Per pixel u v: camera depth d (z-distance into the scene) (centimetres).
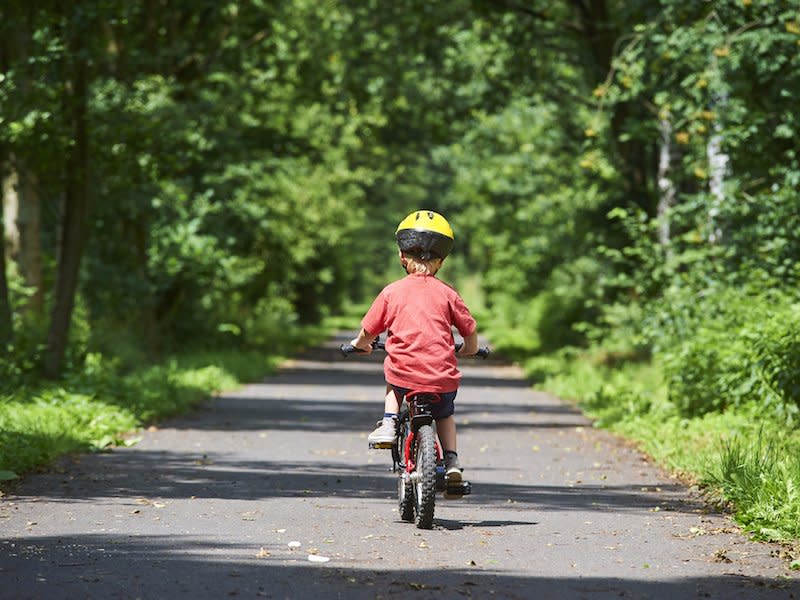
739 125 2417
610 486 1462
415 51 4159
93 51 2545
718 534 1104
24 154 2566
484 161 5059
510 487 1452
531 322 6406
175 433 2023
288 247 5034
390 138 5900
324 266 7850
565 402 2875
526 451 1847
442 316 1125
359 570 923
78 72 2598
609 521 1186
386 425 1121
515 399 2972
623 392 2533
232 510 1216
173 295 4188
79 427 1850
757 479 1247
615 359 3734
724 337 2072
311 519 1169
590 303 4100
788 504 1134
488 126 4825
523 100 4481
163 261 3753
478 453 1820
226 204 4150
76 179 2633
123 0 2547
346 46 4216
